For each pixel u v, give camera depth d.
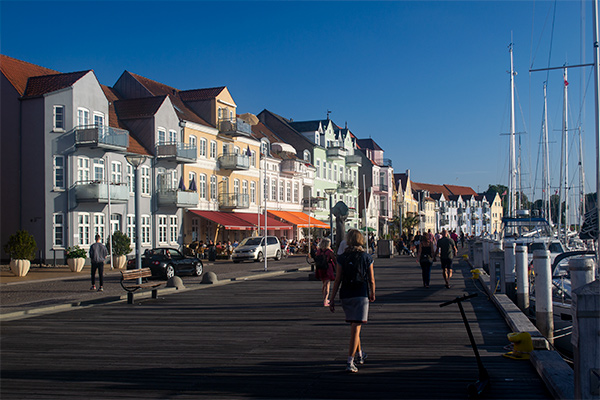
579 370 5.16
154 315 13.96
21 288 21.70
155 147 42.78
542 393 6.71
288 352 9.26
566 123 38.84
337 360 8.60
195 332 11.36
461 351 9.15
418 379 7.40
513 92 44.12
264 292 19.48
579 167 40.88
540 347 8.65
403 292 18.55
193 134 47.25
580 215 40.34
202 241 45.22
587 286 5.30
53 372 8.07
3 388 7.23
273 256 43.38
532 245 22.53
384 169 92.56
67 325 12.48
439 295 17.56
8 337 10.99
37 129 35.56
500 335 10.56
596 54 11.41
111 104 45.19
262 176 58.00
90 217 37.16
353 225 79.38
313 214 69.69
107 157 38.44
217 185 50.41
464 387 7.00
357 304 7.86
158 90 49.69
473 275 23.11
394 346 9.61
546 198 47.09
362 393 6.79
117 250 34.72
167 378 7.66
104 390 7.10
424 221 120.94
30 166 35.66
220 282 23.23
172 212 44.47
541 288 10.77
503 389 6.88
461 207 144.50
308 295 18.28
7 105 36.25
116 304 16.38
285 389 7.02
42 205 35.28
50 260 35.09
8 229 36.00
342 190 77.19
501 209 163.12
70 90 36.12
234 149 53.34
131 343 10.24
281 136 71.06
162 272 26.59
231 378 7.61
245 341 10.29
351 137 83.19
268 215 56.91
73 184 36.06
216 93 51.00
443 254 19.80
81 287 21.91
